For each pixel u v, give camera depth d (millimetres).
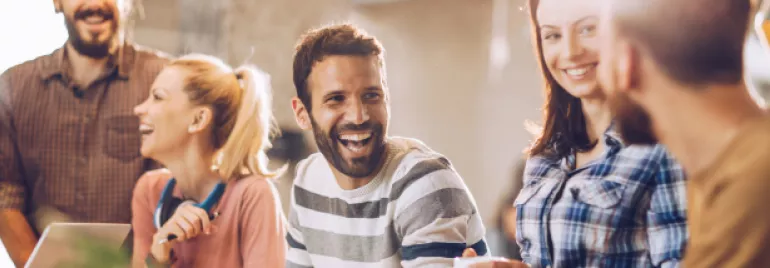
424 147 2012
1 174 2479
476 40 1966
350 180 2072
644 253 1658
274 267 2291
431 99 2033
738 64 1448
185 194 2400
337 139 2086
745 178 1371
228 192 2352
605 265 1708
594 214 1715
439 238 1929
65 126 2459
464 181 2000
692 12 1453
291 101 2219
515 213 1888
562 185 1788
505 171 1937
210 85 2328
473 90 1978
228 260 2359
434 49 2014
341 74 2055
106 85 2434
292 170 2252
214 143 2354
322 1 2168
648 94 1553
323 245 2148
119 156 2438
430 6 2002
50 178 2477
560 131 1795
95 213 2459
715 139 1457
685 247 1572
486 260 1626
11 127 2482
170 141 2377
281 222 2285
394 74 2057
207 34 2359
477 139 1971
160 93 2385
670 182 1599
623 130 1638
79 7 2406
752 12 1457
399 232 2008
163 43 2412
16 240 2467
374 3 2078
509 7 1916
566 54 1733
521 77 1902
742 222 1365
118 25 2428
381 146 2043
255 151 2305
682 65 1479
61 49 2465
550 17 1757
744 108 1438
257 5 2258
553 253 1801
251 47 2291
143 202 2430
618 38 1568
